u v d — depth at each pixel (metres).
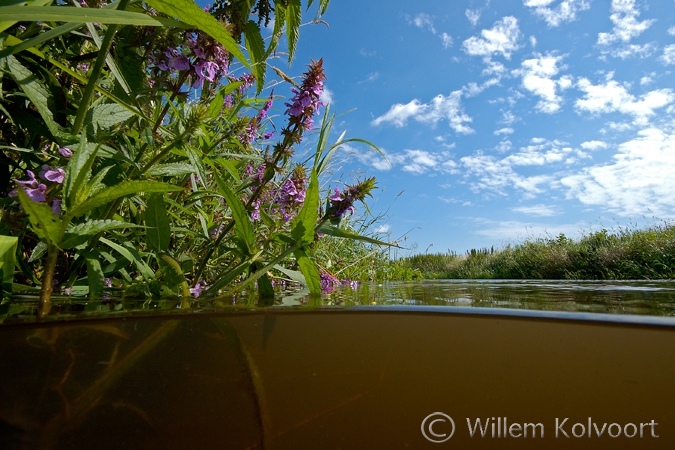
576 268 13.53
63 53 1.78
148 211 1.72
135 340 1.08
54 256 1.25
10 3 1.03
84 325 1.05
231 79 2.98
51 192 1.44
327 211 2.09
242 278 2.55
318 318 1.31
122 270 1.78
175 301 1.56
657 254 11.79
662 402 0.99
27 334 1.00
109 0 1.78
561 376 1.05
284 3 1.98
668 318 1.26
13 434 0.79
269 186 2.46
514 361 1.10
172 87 1.74
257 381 0.99
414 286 3.23
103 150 1.52
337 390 1.00
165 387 0.95
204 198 2.67
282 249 2.40
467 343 1.19
